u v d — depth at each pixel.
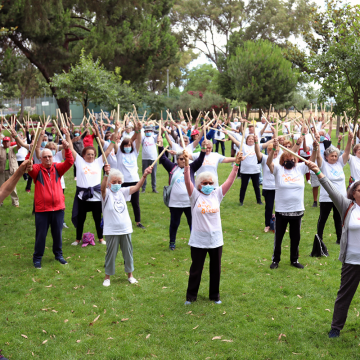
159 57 30.89
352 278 4.47
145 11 28.62
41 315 5.11
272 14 50.75
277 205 6.52
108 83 20.69
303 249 7.52
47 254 7.37
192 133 9.51
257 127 14.25
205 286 6.00
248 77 33.09
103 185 5.82
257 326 4.81
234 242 8.00
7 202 11.02
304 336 4.61
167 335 4.65
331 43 12.68
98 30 25.67
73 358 4.22
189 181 5.20
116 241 5.89
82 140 13.75
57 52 23.78
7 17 20.25
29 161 3.51
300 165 6.55
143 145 12.12
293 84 32.03
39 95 53.69
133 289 5.87
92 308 5.30
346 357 4.20
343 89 11.52
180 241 8.12
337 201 4.55
